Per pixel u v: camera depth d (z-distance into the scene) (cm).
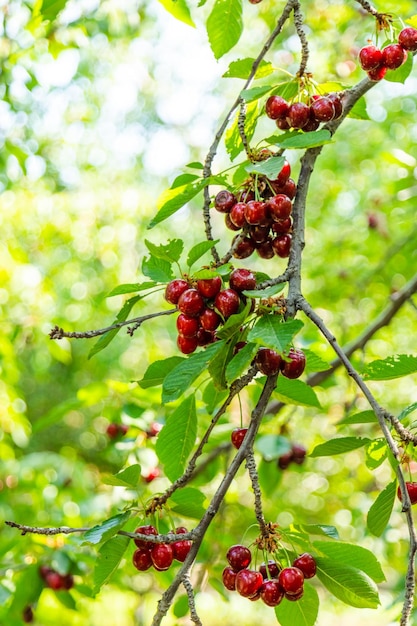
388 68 142
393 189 269
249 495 336
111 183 445
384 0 251
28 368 562
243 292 121
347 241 368
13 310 326
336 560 127
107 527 123
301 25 140
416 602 174
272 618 439
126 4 317
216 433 197
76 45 282
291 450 209
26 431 309
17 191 374
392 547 242
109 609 333
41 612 244
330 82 147
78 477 259
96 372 508
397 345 362
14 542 189
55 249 416
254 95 136
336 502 348
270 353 123
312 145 127
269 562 128
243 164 135
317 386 212
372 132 419
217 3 156
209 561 203
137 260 426
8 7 262
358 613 445
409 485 128
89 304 423
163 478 205
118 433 199
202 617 438
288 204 128
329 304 368
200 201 528
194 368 121
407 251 334
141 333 478
